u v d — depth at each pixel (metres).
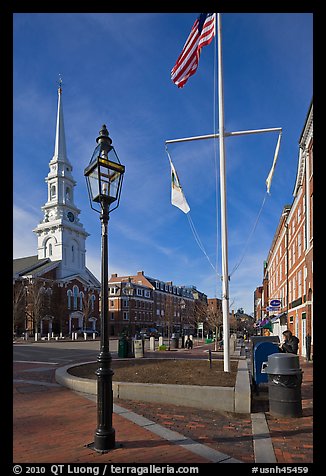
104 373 5.20
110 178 5.67
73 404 7.96
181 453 4.97
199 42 10.30
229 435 5.84
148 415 6.91
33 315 55.47
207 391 7.49
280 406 6.89
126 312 77.06
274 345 9.32
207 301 124.06
